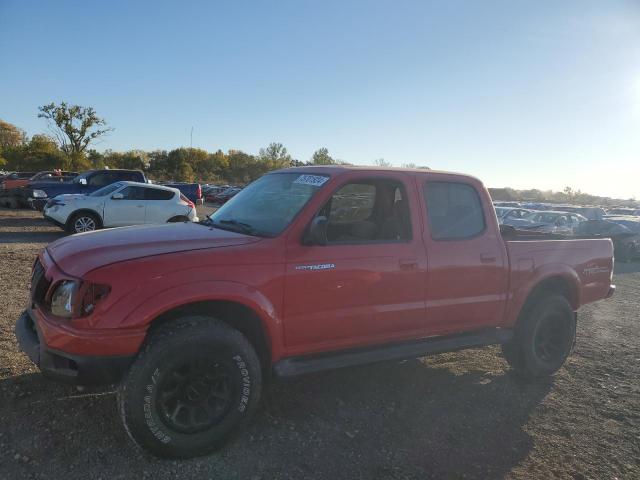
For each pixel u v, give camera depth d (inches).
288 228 143.3
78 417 143.1
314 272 142.6
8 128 3565.5
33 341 132.3
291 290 139.4
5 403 147.9
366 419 156.9
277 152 3865.7
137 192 605.6
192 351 124.4
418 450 140.9
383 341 159.9
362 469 129.7
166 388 123.5
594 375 210.1
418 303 163.2
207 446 129.5
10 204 907.4
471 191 182.7
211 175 3545.8
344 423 153.4
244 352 131.6
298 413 157.9
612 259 221.9
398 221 166.1
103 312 117.6
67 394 155.6
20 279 313.0
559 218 799.7
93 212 578.2
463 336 179.9
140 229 157.2
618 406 179.3
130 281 120.2
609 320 314.5
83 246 136.2
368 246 154.2
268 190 170.9
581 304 210.2
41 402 149.8
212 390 130.1
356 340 154.2
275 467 127.9
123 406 120.1
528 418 165.8
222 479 121.2
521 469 135.3
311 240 140.6
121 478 118.5
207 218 179.2
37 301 135.0
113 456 126.4
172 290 122.8
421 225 166.4
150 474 120.9
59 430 135.9
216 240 138.6
